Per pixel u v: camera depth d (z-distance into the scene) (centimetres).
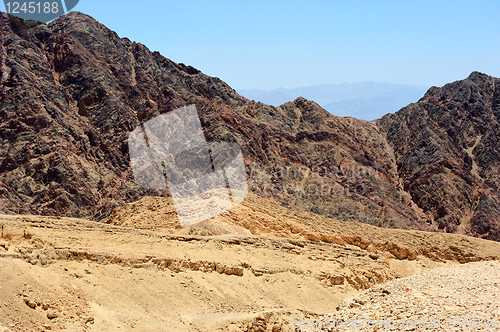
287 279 3353
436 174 10800
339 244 4584
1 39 10794
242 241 3706
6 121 9169
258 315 2602
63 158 8562
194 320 2497
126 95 10950
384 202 9900
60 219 3131
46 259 2489
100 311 2323
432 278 3127
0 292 2091
